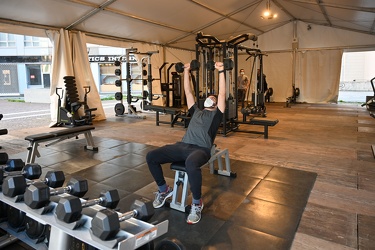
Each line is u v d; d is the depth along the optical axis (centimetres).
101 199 135
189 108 265
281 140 475
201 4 624
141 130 571
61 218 118
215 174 314
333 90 1002
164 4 586
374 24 763
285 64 1053
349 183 289
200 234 199
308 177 305
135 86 1648
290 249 182
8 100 1292
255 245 187
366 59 1636
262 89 719
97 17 589
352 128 570
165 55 933
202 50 574
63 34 605
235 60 535
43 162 360
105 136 514
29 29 557
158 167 234
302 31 1009
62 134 364
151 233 116
